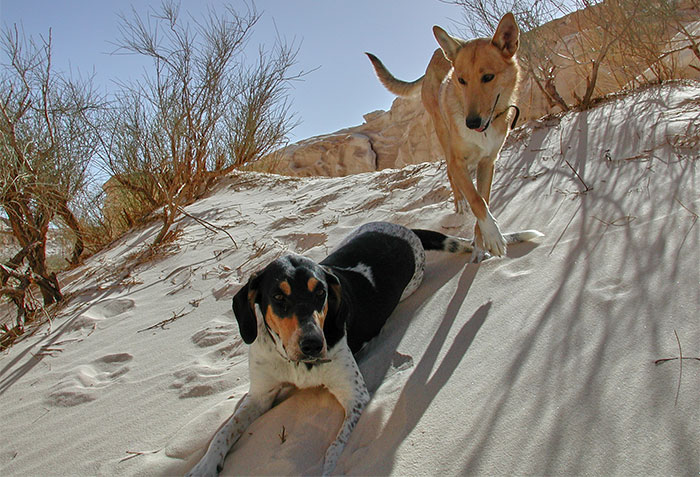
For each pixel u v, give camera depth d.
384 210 1.88
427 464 0.74
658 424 0.66
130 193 2.96
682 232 1.03
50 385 1.37
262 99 3.23
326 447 0.87
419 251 1.34
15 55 2.28
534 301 1.02
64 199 2.33
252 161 3.32
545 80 2.30
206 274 1.83
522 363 0.86
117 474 0.95
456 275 1.28
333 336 0.96
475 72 1.32
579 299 0.96
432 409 0.84
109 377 1.36
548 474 0.66
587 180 1.44
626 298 0.91
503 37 1.34
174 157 2.72
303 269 0.94
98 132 2.70
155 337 1.50
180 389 1.20
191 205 2.74
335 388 0.95
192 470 0.88
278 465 0.84
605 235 1.14
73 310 1.82
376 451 0.80
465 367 0.92
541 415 0.74
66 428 1.17
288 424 0.93
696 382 0.70
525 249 1.24
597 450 0.66
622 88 2.26
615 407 0.71
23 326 1.82
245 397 1.03
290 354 0.87
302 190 2.54
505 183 1.65
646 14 2.06
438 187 1.87
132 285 1.92
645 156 1.42
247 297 0.97
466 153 1.40
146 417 1.12
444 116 1.48
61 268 2.61
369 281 1.17
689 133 1.43
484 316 1.05
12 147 1.99
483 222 1.25
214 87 2.86
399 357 1.04
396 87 2.02
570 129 1.83
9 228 2.09
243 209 2.44
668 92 1.86
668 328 0.81
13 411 1.30
